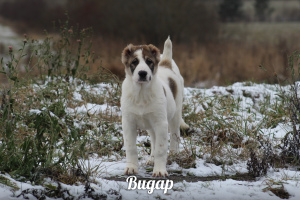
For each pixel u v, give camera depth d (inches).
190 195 168.6
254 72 511.5
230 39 834.8
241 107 300.4
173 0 908.0
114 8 922.7
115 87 318.3
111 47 690.2
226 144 236.1
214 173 201.9
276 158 209.8
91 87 311.7
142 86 189.8
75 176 173.9
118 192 166.4
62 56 322.7
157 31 892.0
